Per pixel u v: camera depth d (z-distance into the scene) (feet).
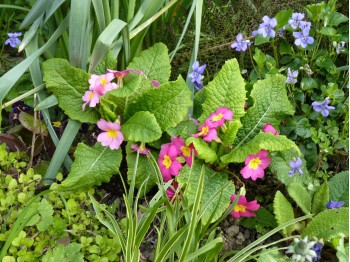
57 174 0.97
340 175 0.98
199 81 1.03
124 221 0.90
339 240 0.83
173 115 0.98
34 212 0.86
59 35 1.02
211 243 0.76
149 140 0.94
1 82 0.96
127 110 1.01
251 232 0.98
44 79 1.01
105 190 1.03
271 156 0.97
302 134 1.01
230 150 0.96
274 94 1.00
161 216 0.90
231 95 0.98
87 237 0.91
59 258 0.79
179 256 0.82
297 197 0.93
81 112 1.02
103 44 0.98
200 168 0.96
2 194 0.93
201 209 0.83
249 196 1.02
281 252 0.93
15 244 0.83
